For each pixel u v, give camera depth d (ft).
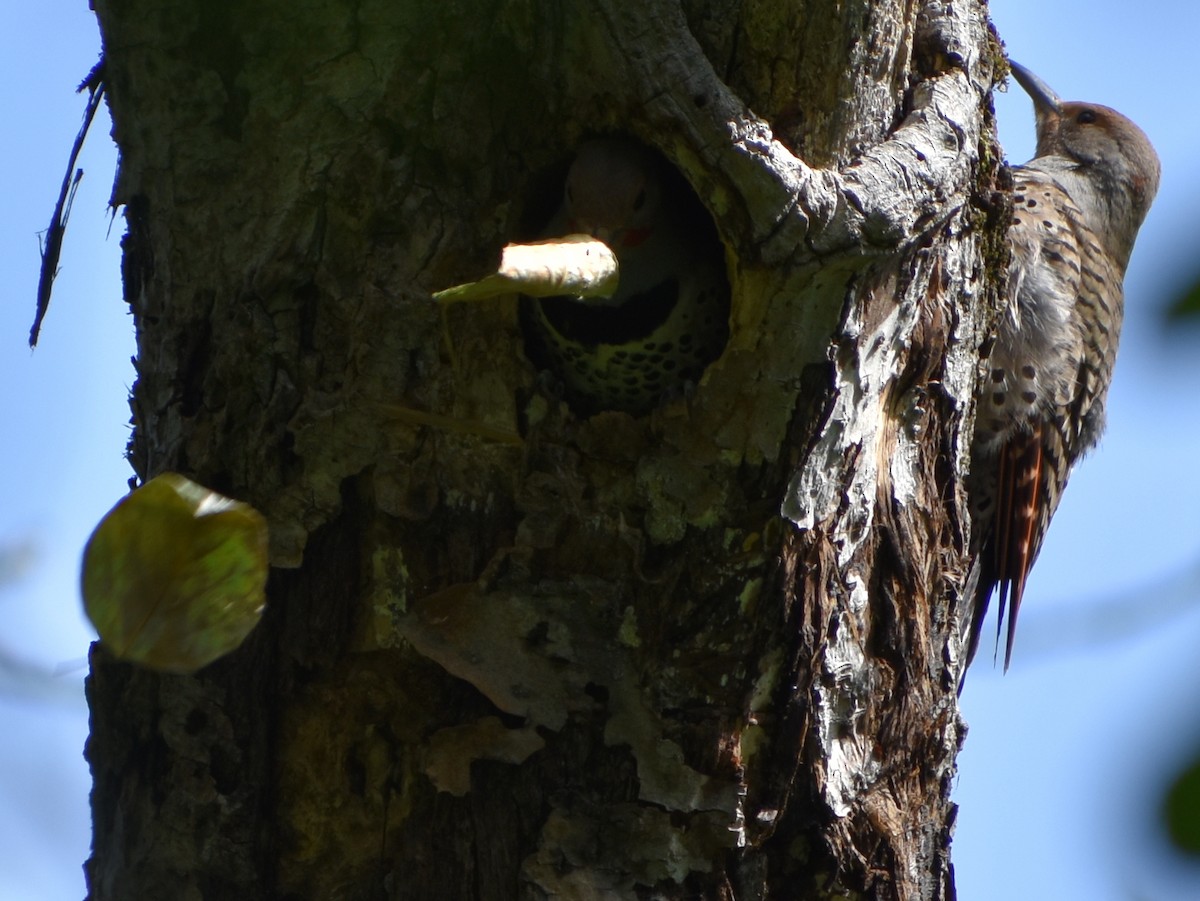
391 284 13.78
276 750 13.69
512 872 13.29
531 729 13.43
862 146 13.80
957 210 14.25
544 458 13.78
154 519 10.50
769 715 13.65
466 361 13.83
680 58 12.84
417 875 13.50
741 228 12.87
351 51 13.55
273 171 13.74
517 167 14.25
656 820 13.35
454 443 13.78
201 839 13.57
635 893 13.28
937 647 15.37
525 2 13.37
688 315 16.19
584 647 13.56
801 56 13.61
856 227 12.75
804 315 13.07
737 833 13.42
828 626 13.84
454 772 13.51
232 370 13.71
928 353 14.76
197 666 10.69
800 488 13.41
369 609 13.71
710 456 13.48
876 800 14.43
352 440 13.69
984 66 15.64
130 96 13.98
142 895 13.65
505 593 13.62
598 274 12.82
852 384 13.51
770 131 13.12
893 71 14.03
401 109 13.74
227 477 13.73
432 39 13.55
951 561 15.55
